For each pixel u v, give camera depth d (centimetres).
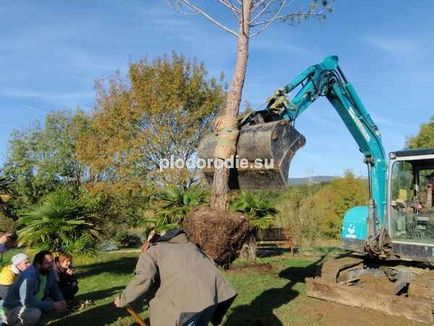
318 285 846
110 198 2239
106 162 2177
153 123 2227
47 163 3005
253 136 574
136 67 2228
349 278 893
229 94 1001
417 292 755
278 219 2172
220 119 595
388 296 750
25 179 3036
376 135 912
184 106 2261
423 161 834
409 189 845
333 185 2777
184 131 2197
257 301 826
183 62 2277
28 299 578
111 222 2267
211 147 604
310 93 808
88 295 912
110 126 2225
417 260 812
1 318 584
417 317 711
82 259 984
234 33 1014
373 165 912
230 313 741
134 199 2278
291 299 845
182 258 416
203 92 2295
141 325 462
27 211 1011
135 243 2425
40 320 620
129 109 2195
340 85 880
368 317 730
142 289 408
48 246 954
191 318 396
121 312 738
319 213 2314
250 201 1397
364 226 902
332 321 707
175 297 401
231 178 611
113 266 1376
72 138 3066
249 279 1056
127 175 2192
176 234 446
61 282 777
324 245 2125
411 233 828
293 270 1207
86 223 991
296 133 590
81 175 3034
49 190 3030
